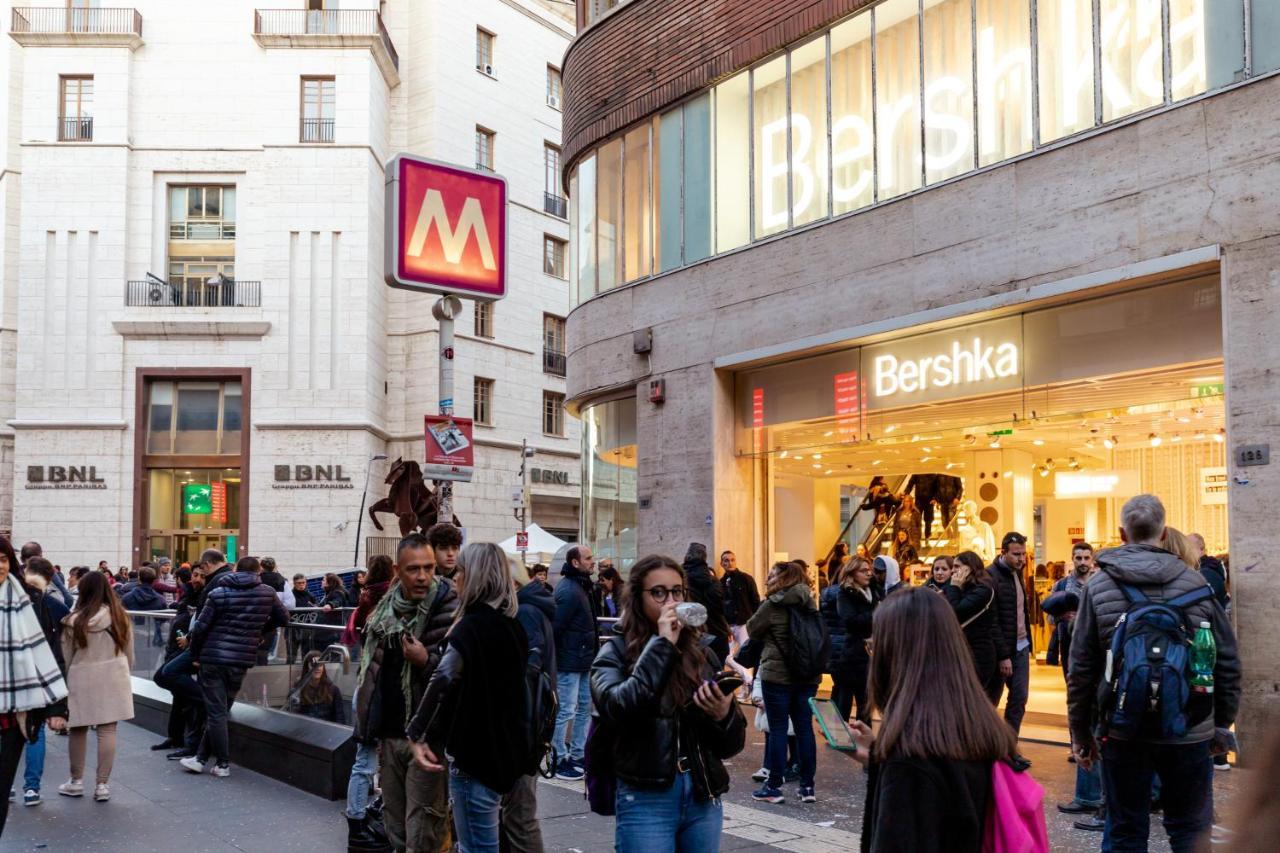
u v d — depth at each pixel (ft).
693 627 13.51
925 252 42.50
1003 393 40.57
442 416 31.27
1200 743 16.42
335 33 123.65
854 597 30.63
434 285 31.91
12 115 125.29
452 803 16.81
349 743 27.81
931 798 10.17
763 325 48.88
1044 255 38.50
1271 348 32.27
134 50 125.29
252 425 120.47
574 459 148.77
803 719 27.45
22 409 119.85
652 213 55.83
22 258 121.49
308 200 122.62
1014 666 30.96
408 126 132.67
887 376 44.91
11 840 23.95
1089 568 30.45
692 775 13.69
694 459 51.75
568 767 30.50
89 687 27.91
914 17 43.73
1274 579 31.63
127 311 120.88
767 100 49.83
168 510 122.11
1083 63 38.01
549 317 147.23
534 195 144.46
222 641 31.09
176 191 125.59
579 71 61.41
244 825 25.17
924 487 51.98
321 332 121.39
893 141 44.29
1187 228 34.50
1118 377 37.11
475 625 16.67
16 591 23.85
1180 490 44.50
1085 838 23.47
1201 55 34.68
